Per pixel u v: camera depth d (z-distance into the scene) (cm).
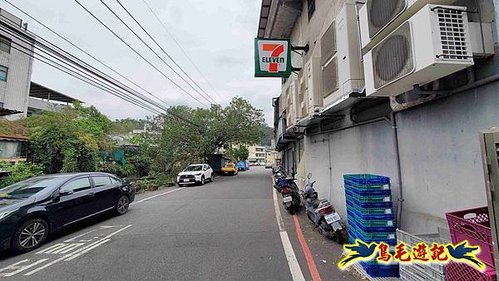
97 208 682
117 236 565
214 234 567
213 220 700
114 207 755
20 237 475
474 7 256
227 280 350
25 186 586
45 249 494
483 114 256
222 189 1451
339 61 440
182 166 2470
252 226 632
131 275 371
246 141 2834
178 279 356
